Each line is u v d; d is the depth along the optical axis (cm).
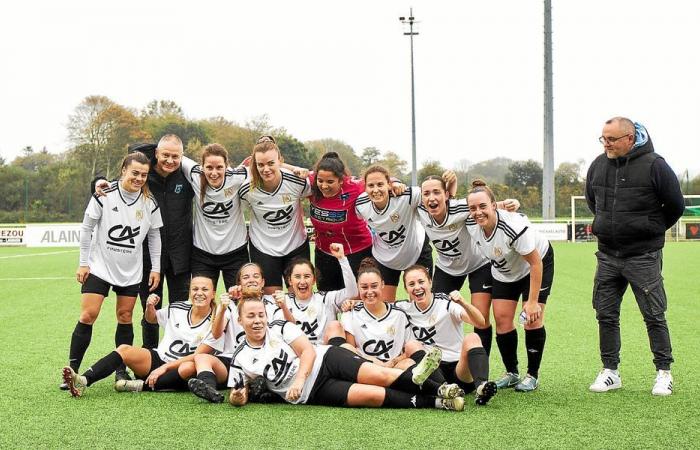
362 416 489
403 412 500
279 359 518
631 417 485
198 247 682
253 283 592
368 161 4753
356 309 576
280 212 677
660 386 554
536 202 4081
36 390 571
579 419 481
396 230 671
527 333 577
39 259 2225
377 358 569
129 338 638
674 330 864
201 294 582
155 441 434
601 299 579
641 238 557
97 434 450
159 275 642
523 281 582
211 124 4797
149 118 4772
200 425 468
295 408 511
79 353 605
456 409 501
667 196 548
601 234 573
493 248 565
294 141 4303
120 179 619
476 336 545
